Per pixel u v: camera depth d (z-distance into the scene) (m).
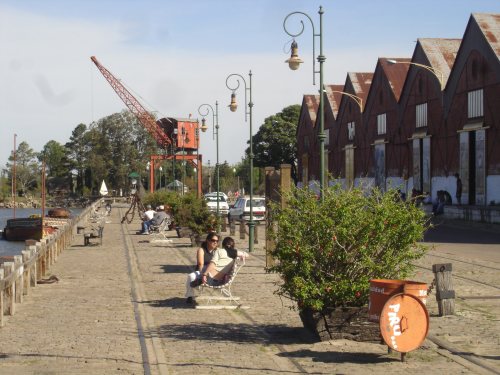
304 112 86.62
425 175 55.56
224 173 118.44
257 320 12.60
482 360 9.38
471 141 49.09
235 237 33.84
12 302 13.16
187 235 34.25
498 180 45.94
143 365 9.30
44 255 19.48
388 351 9.68
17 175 170.88
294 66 19.48
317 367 9.09
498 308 13.59
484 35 47.03
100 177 138.12
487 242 31.11
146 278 18.92
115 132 136.12
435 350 9.98
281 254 10.58
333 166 76.75
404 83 58.66
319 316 10.48
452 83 51.25
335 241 10.30
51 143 178.88
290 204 10.95
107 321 12.58
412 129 57.62
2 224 90.81
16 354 9.96
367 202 10.71
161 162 112.81
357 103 68.56
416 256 10.56
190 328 11.88
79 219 42.78
